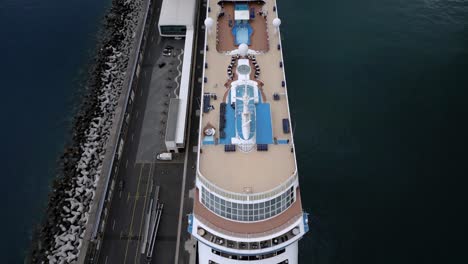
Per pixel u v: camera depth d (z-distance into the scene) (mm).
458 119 85000
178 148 78938
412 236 69375
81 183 78250
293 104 87688
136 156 79500
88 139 85062
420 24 103375
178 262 66250
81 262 65500
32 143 85625
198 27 103562
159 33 101625
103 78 95812
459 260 66562
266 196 54344
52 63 99312
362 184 75938
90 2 114500
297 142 81688
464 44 98688
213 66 71500
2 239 72625
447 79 92000
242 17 77062
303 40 100250
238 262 56875
